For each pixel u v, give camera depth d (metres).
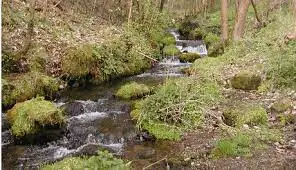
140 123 8.55
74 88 12.12
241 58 13.05
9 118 8.74
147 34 18.70
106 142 8.27
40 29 14.00
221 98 9.79
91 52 12.93
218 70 12.24
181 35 23.52
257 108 8.81
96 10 21.94
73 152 7.84
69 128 8.70
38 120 8.28
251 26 20.38
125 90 11.02
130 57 14.55
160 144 7.93
